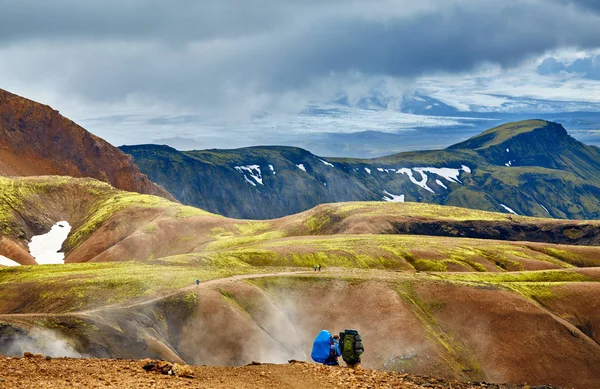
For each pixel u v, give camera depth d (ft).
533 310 386.93
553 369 354.33
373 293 386.52
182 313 336.29
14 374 57.26
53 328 242.37
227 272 425.69
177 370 62.85
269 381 63.00
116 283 374.84
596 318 417.69
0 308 373.61
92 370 61.52
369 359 342.23
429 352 343.46
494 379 347.77
